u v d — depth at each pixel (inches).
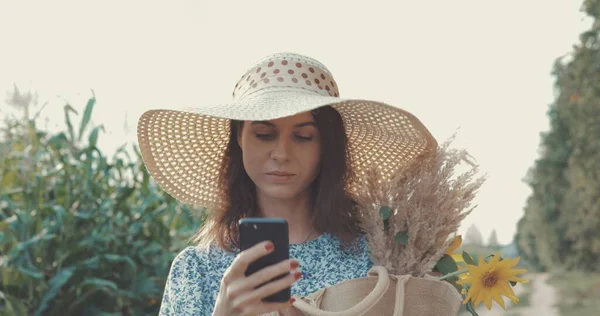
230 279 61.9
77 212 172.7
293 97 76.4
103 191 184.4
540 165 1017.5
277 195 77.1
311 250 80.0
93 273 170.9
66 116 180.2
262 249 60.6
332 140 79.2
